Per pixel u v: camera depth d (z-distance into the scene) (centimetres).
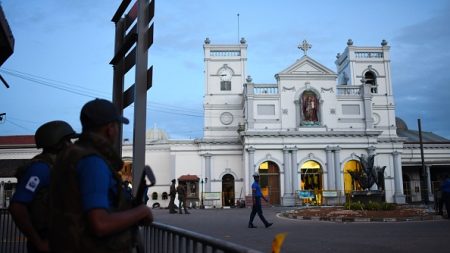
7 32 842
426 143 5219
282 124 4619
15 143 5116
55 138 411
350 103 4731
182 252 463
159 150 4872
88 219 245
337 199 4359
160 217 2378
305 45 4769
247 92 4647
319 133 4556
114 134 296
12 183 4597
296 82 4712
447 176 1909
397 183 4719
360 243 1134
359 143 4603
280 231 1491
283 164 4512
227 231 1516
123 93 739
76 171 258
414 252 973
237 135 4953
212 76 5078
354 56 5128
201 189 4709
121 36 761
